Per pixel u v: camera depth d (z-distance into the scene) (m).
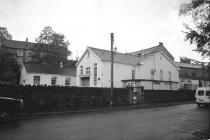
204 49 9.36
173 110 17.66
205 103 21.28
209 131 8.79
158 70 34.47
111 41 20.56
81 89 19.39
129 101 23.19
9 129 8.90
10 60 36.81
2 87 14.66
